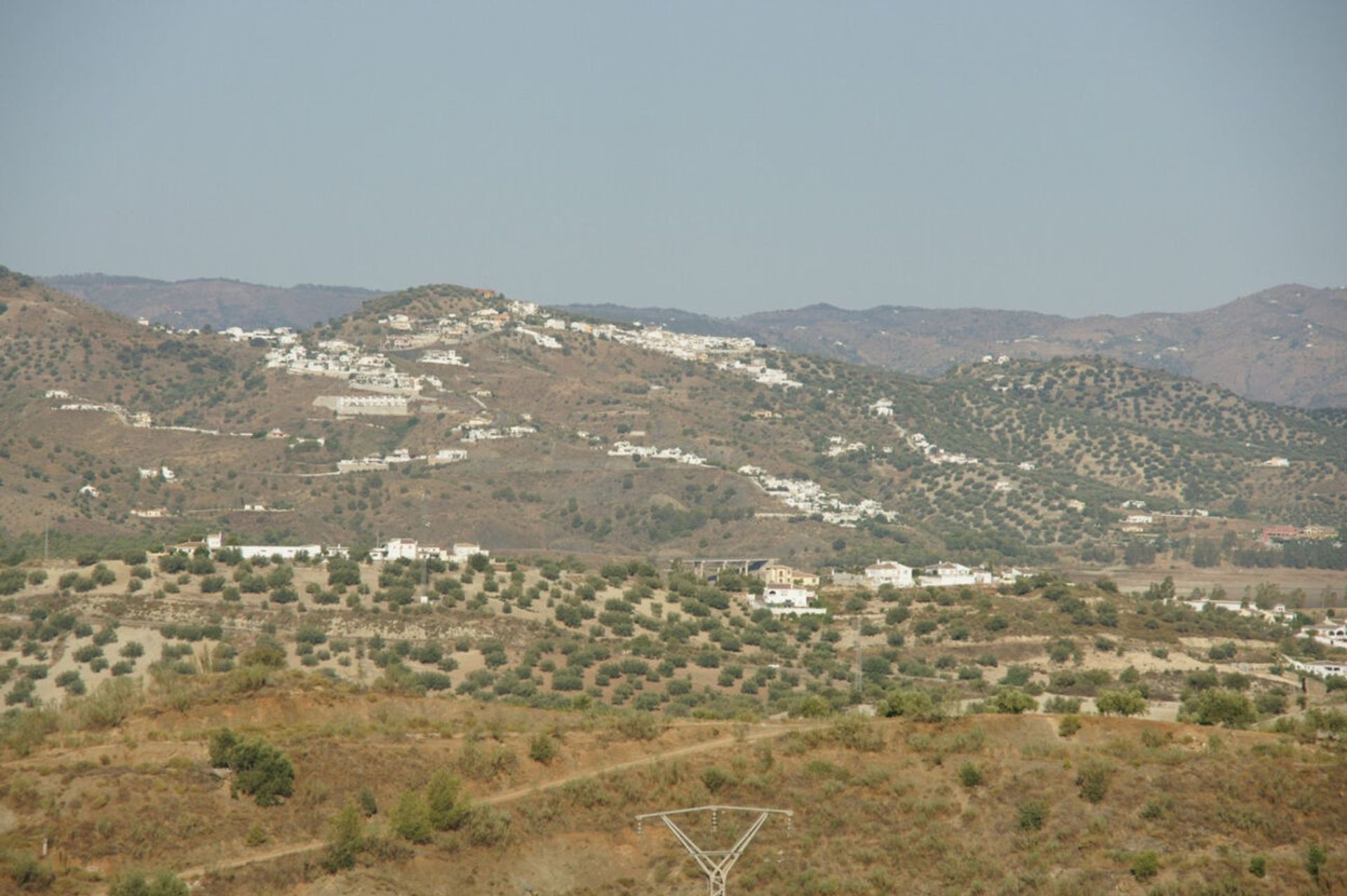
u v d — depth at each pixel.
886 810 144.25
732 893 134.00
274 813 135.12
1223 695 176.62
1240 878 129.38
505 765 148.88
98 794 131.25
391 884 128.25
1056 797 143.38
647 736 159.38
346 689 168.38
